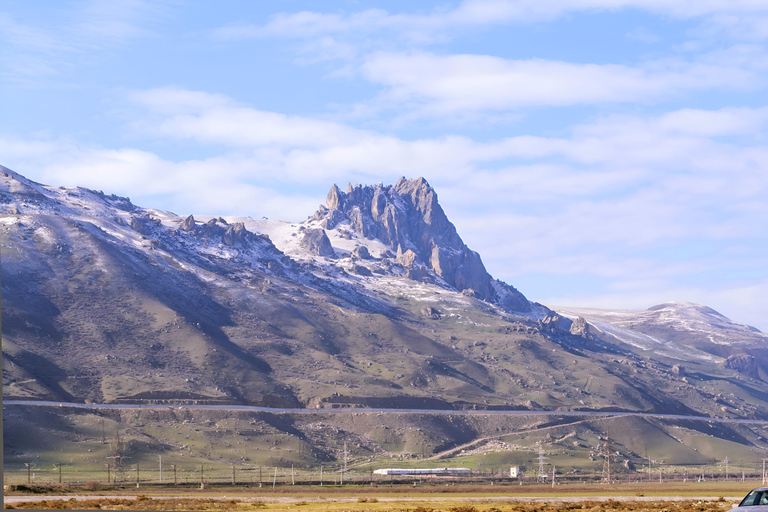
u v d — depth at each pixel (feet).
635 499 537.65
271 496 563.89
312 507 384.27
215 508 384.88
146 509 376.27
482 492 652.89
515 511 353.10
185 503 419.54
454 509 355.36
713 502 439.22
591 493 654.12
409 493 629.92
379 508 370.94
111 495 555.69
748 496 174.60
